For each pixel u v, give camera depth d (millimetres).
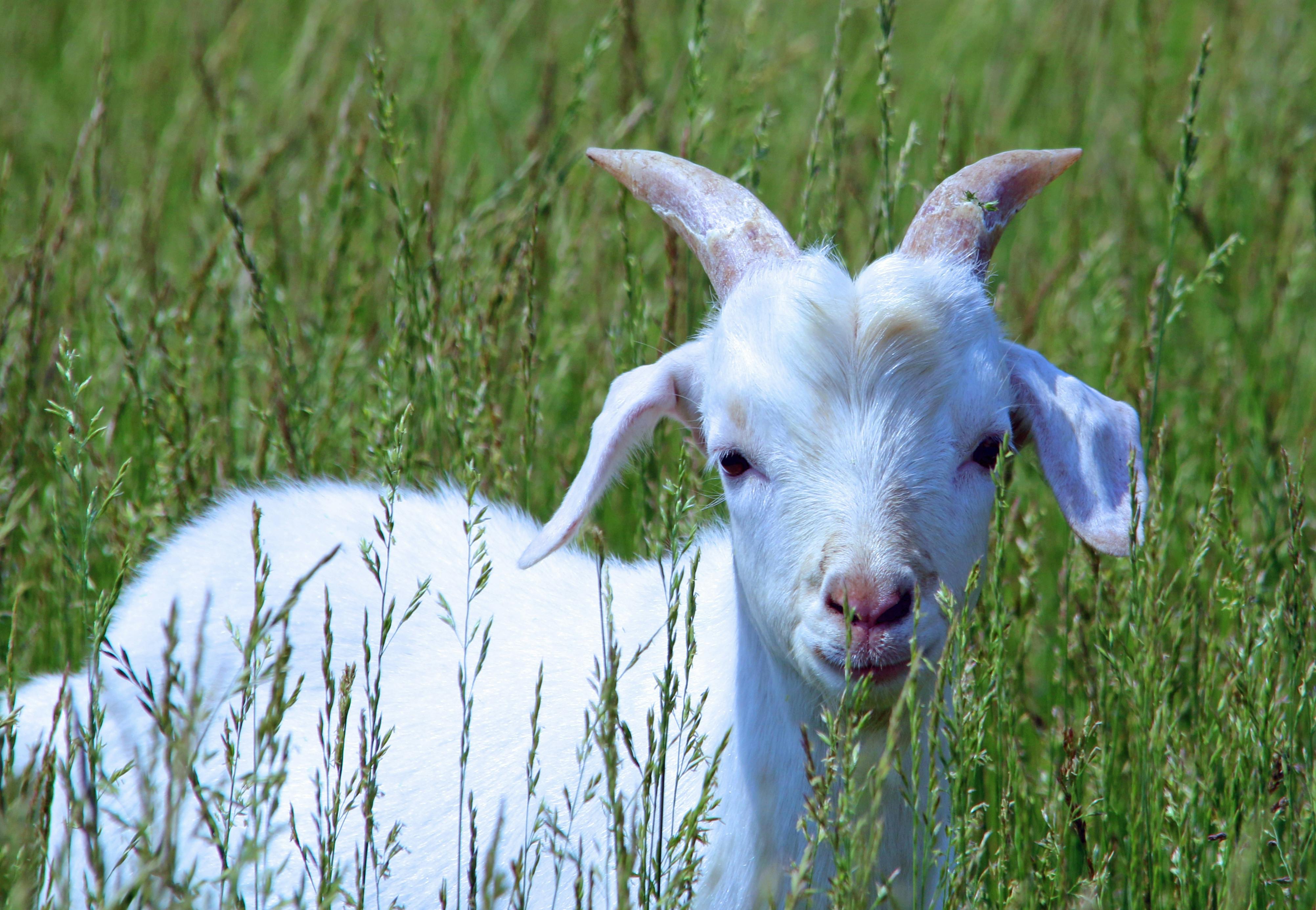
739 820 9781
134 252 17406
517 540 12719
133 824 10242
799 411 8734
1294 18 21625
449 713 11203
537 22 23516
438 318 14258
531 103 21969
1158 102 20906
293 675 11781
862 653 8250
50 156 20562
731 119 16969
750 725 9742
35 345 13969
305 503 12812
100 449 14758
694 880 8914
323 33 23250
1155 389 11906
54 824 10914
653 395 9859
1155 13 20656
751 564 9164
